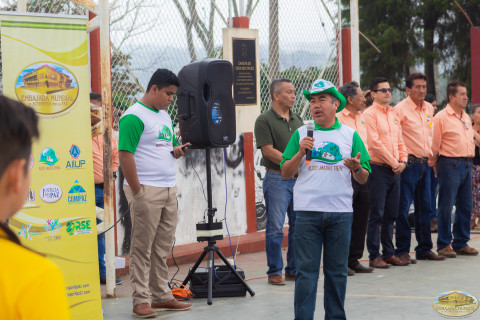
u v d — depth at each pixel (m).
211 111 6.05
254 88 9.05
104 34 6.09
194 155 8.46
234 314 5.61
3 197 1.47
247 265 7.95
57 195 4.96
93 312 5.11
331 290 4.71
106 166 6.20
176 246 8.27
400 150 7.50
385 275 7.15
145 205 5.41
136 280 5.52
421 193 7.97
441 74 26.77
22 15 4.87
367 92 8.23
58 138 4.97
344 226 4.67
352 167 4.61
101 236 7.02
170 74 5.46
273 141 6.69
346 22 26.20
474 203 10.23
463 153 8.07
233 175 8.94
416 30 25.52
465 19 24.75
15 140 1.45
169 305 5.73
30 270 1.44
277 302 6.01
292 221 6.87
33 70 4.90
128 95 7.63
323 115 4.71
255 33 9.02
